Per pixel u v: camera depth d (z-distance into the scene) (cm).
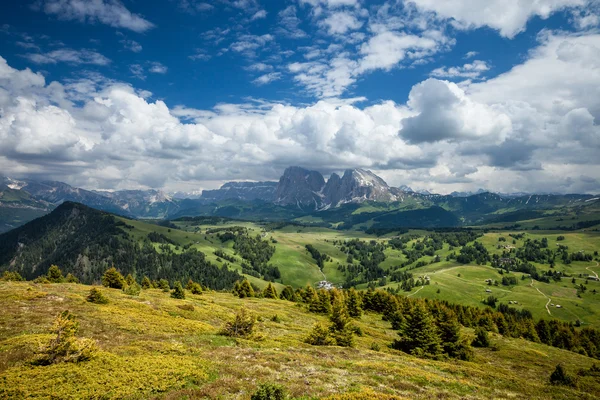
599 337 12050
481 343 8244
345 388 2412
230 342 3834
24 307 4122
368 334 7581
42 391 1762
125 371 2166
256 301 10888
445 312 6569
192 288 10856
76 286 7206
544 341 11831
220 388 2097
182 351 2991
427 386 2983
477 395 2961
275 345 4059
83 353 2328
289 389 2197
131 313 4644
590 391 4297
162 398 1902
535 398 3222
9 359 2328
